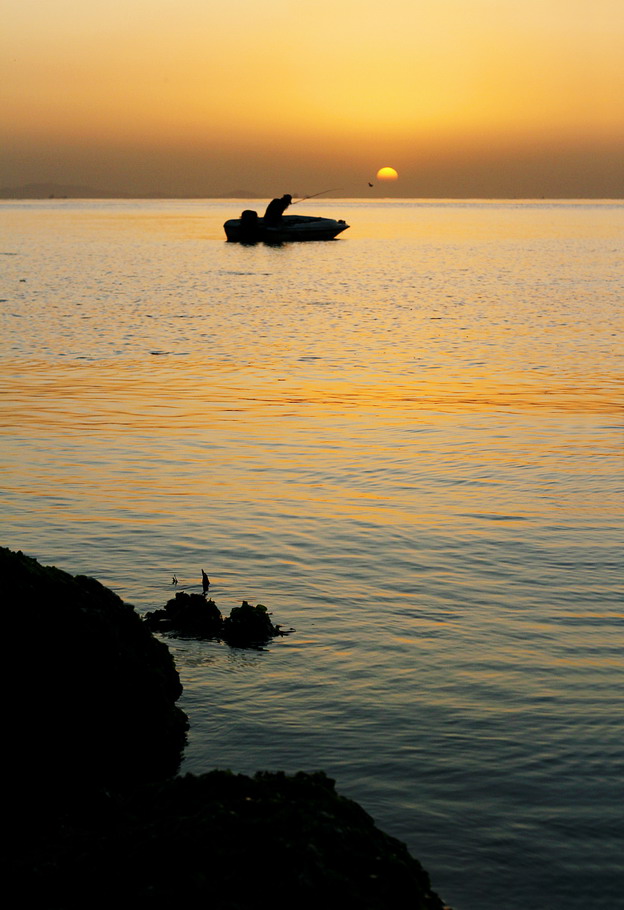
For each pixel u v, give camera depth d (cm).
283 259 11150
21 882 657
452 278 8456
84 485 2047
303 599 1414
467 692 1122
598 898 777
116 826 716
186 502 1916
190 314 5628
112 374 3606
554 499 1939
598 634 1286
